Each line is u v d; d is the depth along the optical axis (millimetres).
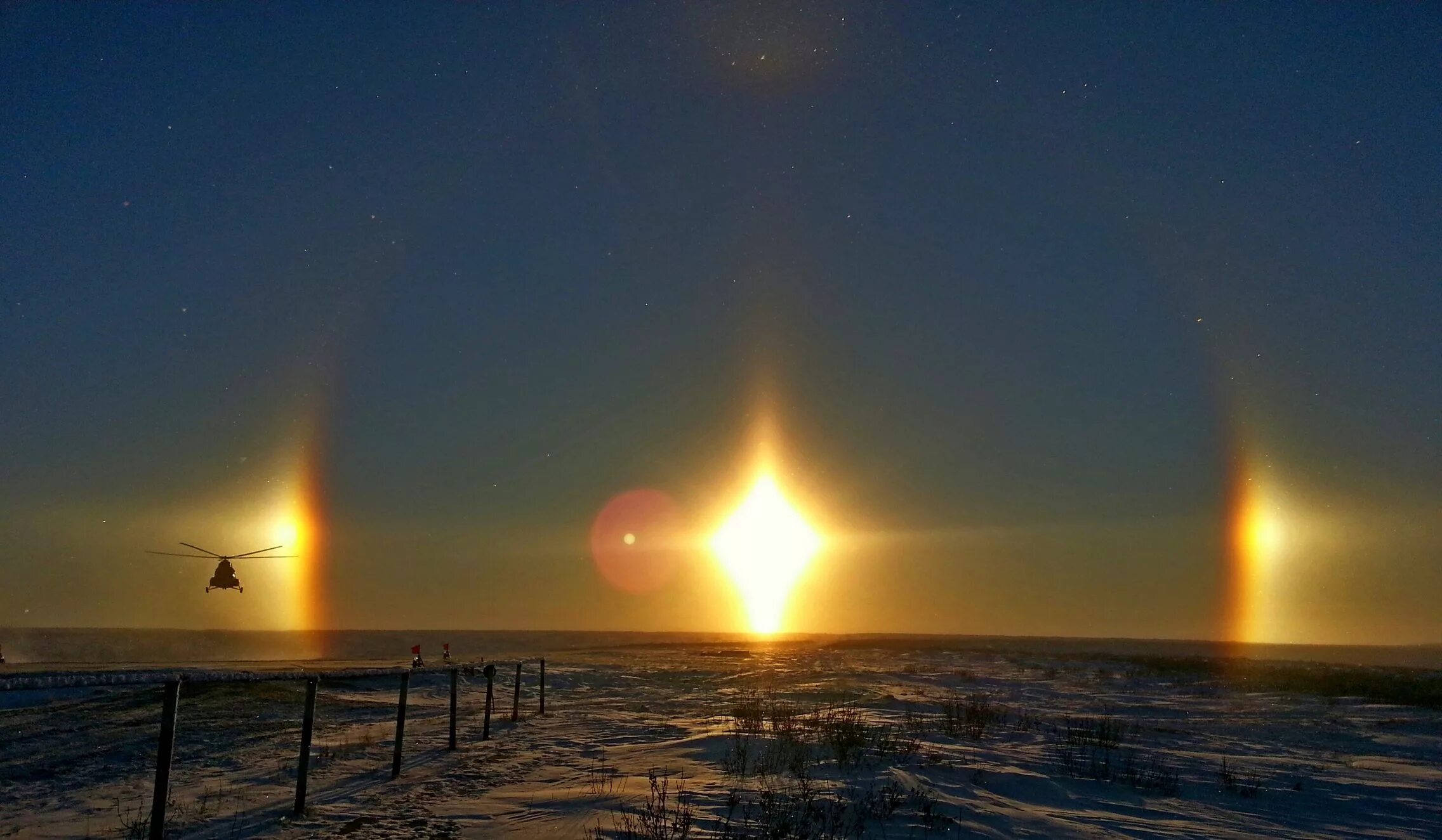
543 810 8234
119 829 7508
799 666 39906
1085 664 45844
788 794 8938
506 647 81938
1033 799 9680
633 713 18094
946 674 35375
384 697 20516
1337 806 10039
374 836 7266
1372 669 48188
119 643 96438
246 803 8547
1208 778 11500
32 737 12453
